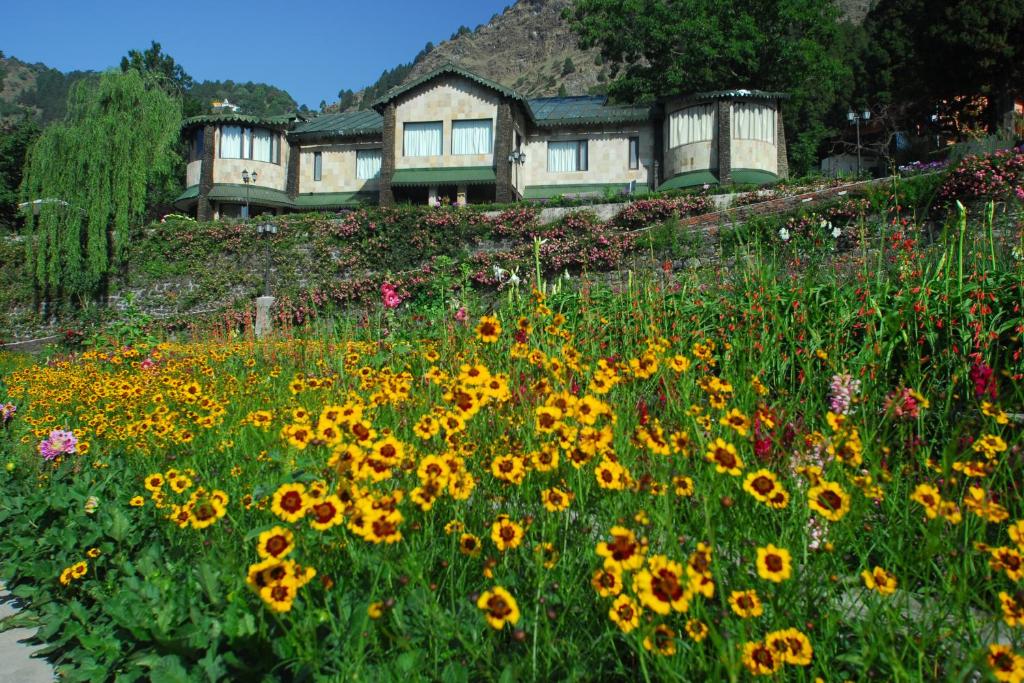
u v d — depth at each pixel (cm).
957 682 151
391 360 578
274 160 2814
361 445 209
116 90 2369
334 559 215
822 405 356
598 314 578
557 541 228
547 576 205
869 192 1345
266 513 253
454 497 215
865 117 2627
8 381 838
